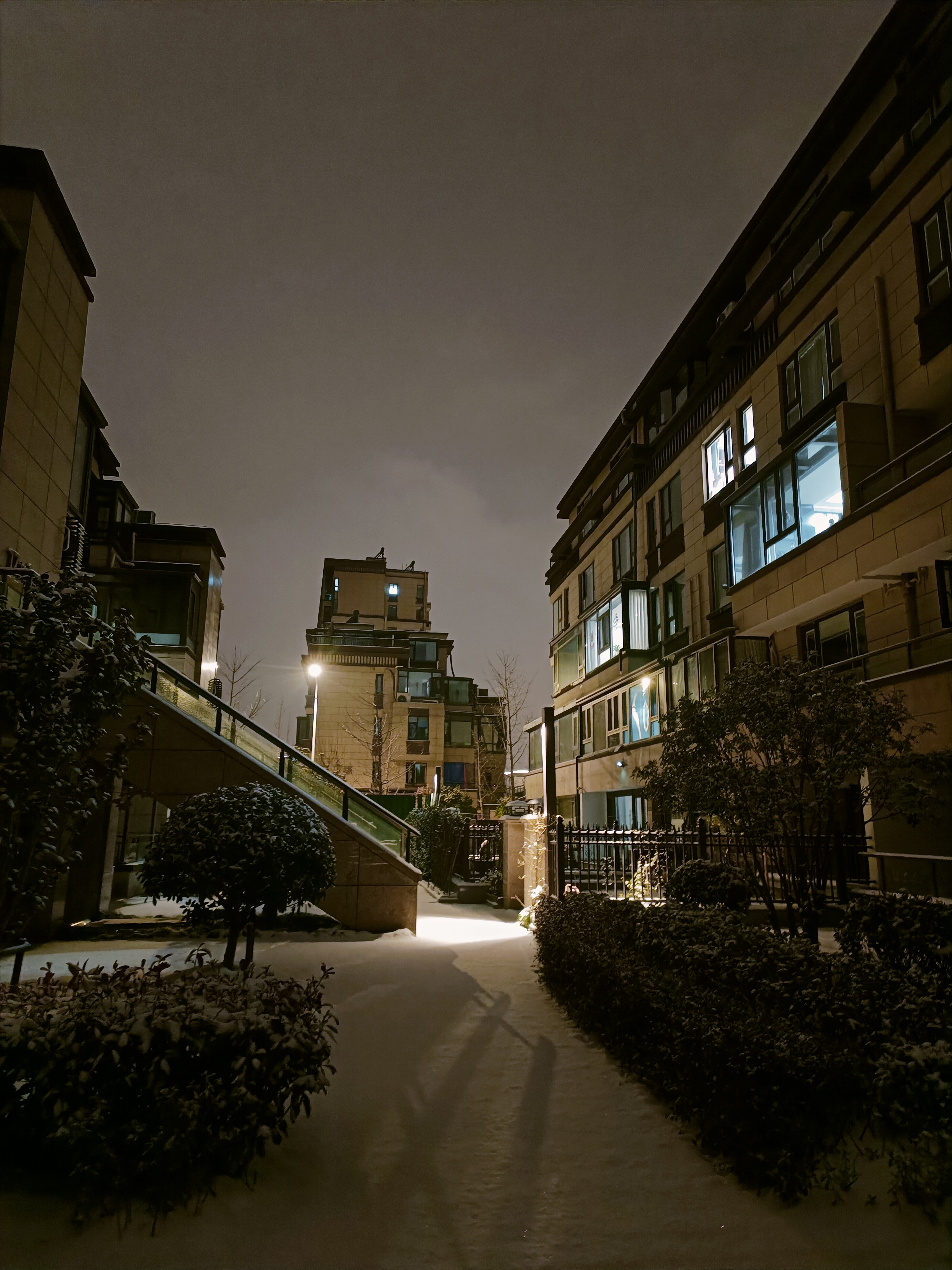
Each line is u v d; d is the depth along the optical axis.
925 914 6.04
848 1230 3.55
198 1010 3.91
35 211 12.66
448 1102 5.02
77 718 5.89
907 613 13.66
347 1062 5.73
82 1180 3.54
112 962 8.89
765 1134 3.96
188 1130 3.58
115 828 12.84
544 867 12.56
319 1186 3.93
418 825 20.62
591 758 28.75
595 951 6.61
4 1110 3.67
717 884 9.12
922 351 14.12
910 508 13.00
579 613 34.81
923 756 8.30
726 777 8.16
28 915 5.50
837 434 15.09
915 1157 3.84
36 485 12.88
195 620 24.27
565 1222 3.68
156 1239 3.37
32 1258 3.19
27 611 5.99
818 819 8.17
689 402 24.33
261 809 8.51
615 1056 5.74
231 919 8.27
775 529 17.06
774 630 17.86
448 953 9.45
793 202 19.92
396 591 65.31
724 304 23.27
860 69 16.67
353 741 50.22
